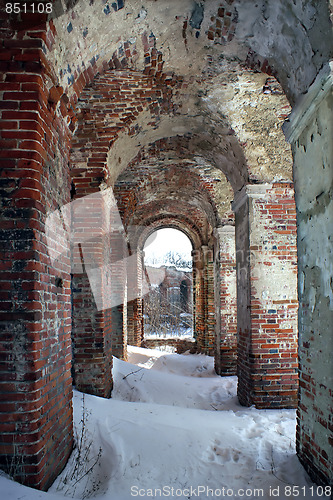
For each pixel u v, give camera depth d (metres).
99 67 3.63
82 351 4.77
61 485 2.51
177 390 6.24
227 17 3.37
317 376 2.75
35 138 2.32
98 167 4.85
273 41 3.34
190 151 6.46
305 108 2.90
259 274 4.97
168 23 3.46
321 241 2.71
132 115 4.82
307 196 2.98
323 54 2.66
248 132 4.91
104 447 3.24
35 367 2.21
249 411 4.51
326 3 2.43
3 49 2.34
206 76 4.32
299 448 3.10
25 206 2.28
